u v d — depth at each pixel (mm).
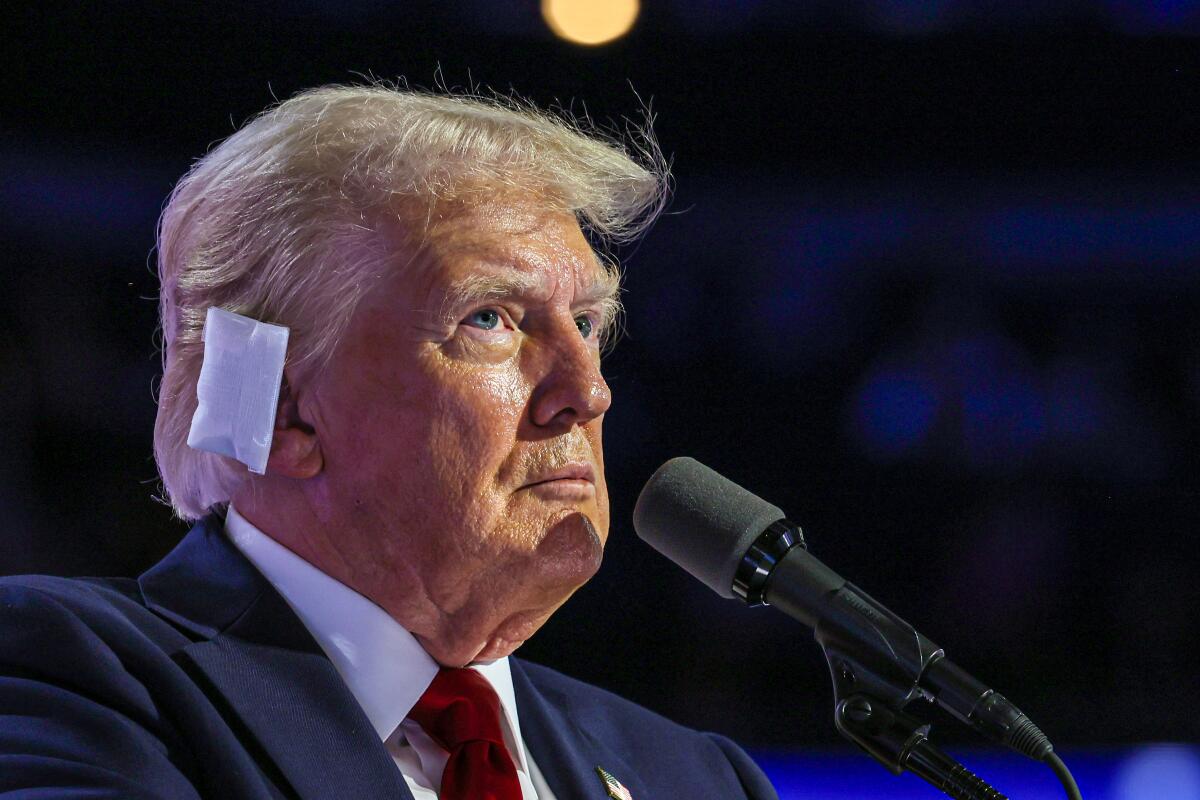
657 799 3441
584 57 8148
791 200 9258
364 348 2965
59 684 2664
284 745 2740
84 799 2371
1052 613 9203
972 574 9328
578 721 3572
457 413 2936
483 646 3104
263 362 2998
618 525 9266
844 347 9461
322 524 3008
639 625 9070
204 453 3150
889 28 8594
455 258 2977
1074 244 9289
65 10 7742
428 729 3027
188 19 7801
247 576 3016
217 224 3150
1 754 2498
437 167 3074
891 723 2643
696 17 8336
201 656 2832
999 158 9125
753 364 9438
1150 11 8484
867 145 9062
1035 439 9367
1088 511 9320
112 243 8344
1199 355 9266
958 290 9375
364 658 2994
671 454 9414
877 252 9391
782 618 8984
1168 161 9016
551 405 3010
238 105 7973
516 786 2990
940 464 9398
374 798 2740
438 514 2938
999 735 2576
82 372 8367
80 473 8367
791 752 8477
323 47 7816
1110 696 9000
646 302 9430
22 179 8102
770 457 9453
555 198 3178
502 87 7996
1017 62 8734
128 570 8289
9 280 8289
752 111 8820
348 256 3002
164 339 3416
